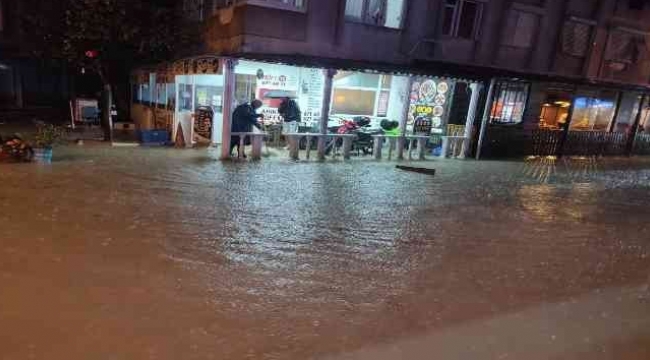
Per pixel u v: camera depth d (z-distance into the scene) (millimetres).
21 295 4277
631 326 4617
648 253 7008
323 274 5316
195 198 7859
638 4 19344
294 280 5094
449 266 5863
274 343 3865
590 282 5703
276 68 14438
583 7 18125
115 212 6801
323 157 12719
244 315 4273
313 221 7195
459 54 16094
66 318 3965
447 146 15000
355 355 3768
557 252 6715
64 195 7453
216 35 14836
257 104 11852
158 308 4258
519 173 13305
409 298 4887
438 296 4984
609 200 10609
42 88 22438
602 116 19453
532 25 17250
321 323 4246
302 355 3723
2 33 20500
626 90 18859
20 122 18094
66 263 5000
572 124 18750
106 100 14398
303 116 15172
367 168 11984
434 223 7637
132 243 5699
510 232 7488
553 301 5070
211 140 13633
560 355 3990
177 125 13586
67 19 15016
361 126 14711
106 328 3869
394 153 14758
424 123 15430
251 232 6457
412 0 14695
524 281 5570
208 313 4246
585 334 4391
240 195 8266
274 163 11516
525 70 17547
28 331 3742
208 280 4902
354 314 4461
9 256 5059
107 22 14539
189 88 13953
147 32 15469
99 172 9227
